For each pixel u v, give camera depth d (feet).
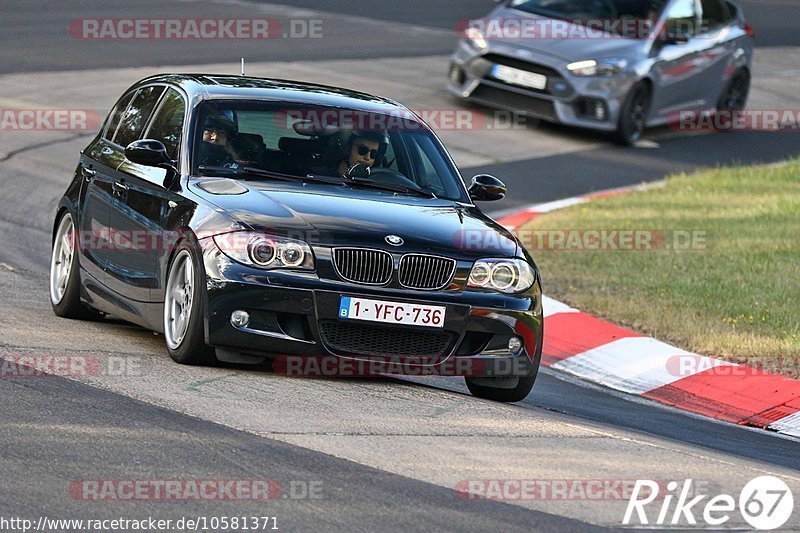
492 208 142.41
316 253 69.00
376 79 197.36
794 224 135.44
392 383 73.77
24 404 60.18
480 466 56.59
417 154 81.35
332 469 54.13
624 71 175.22
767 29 289.12
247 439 57.36
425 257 70.54
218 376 69.00
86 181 86.22
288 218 70.13
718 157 177.27
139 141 76.59
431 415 65.26
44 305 91.45
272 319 68.64
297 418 61.72
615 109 175.22
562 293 109.91
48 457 52.70
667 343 96.99
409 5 275.80
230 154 76.69
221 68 193.26
